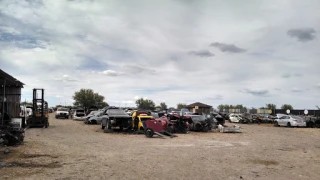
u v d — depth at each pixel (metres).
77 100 81.50
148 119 21.45
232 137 19.38
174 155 11.06
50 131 20.97
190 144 14.89
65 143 14.11
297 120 32.03
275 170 8.66
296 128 30.58
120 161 9.57
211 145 14.59
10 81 19.59
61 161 9.37
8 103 23.09
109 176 7.46
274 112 56.59
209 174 7.95
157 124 19.11
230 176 7.77
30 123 24.22
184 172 8.13
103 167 8.55
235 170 8.53
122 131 22.42
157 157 10.52
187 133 22.17
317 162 10.12
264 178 7.63
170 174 7.86
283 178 7.67
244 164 9.51
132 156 10.66
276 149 13.48
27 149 11.66
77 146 13.13
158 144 14.66
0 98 20.94
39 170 7.98
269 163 9.80
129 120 22.16
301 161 10.30
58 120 38.31
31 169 8.09
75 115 39.84
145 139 17.22
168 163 9.39
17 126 15.86
